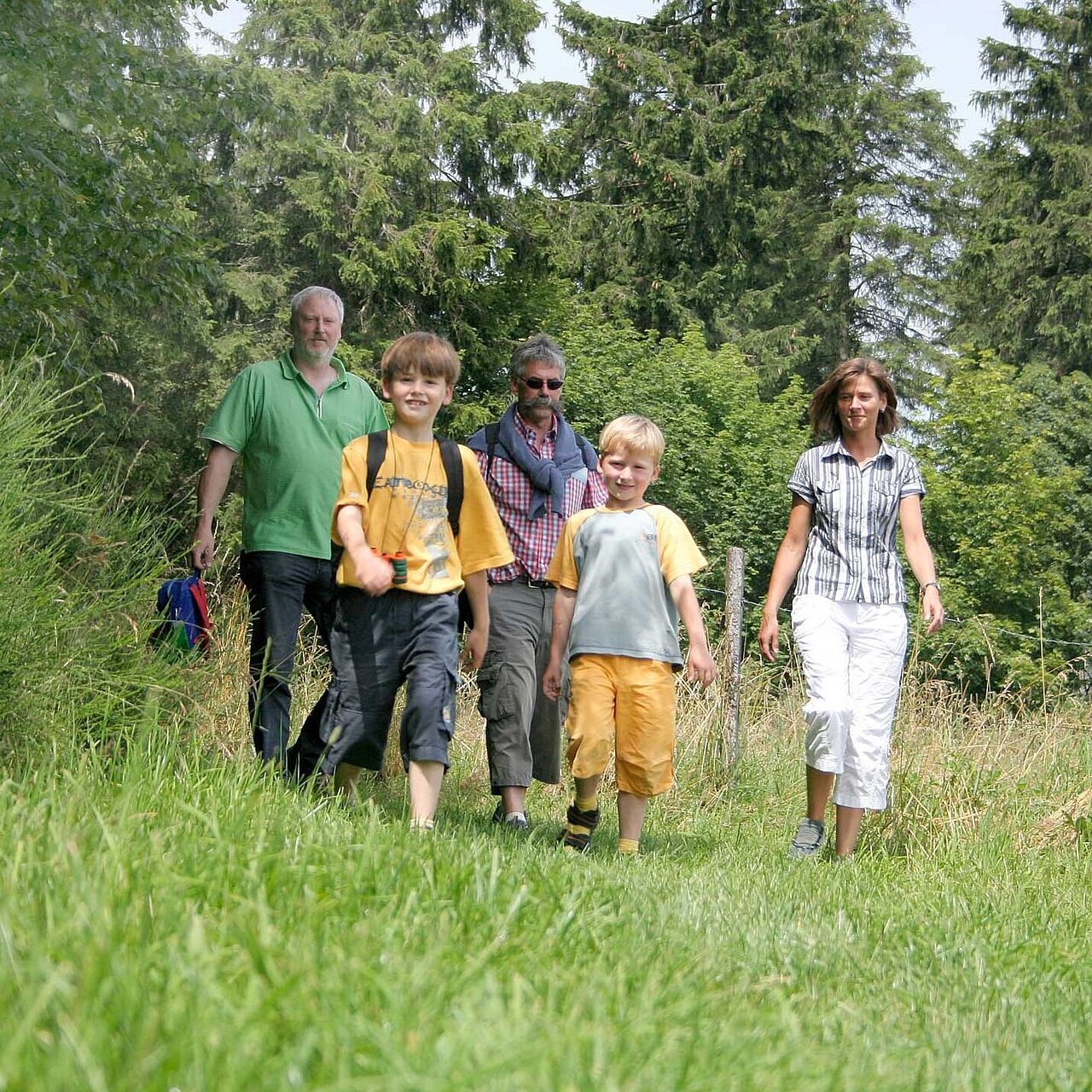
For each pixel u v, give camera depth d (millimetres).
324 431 5348
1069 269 33281
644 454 5203
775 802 7801
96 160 7957
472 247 23844
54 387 4453
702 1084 1568
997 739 7922
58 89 7406
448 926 2268
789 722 8930
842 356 34750
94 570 4469
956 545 27250
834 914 3830
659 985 2164
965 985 3131
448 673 4352
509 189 26047
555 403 5836
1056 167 33219
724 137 30547
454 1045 1475
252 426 5340
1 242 7688
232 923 1956
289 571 5266
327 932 2027
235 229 23594
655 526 5195
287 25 26031
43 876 2018
